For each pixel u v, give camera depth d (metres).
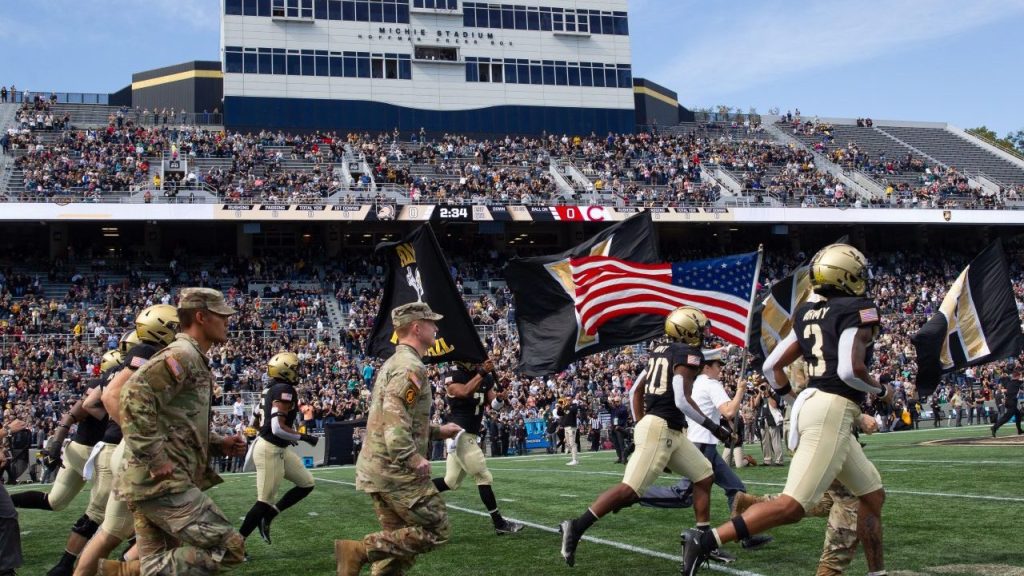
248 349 30.50
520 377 30.31
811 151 50.62
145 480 4.56
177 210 35.75
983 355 12.48
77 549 6.37
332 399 26.95
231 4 44.72
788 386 5.47
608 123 49.19
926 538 6.91
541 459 21.73
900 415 27.66
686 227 46.44
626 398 25.69
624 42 49.97
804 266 10.12
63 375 28.00
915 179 48.56
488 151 45.03
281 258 40.06
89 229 40.34
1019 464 12.72
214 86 48.59
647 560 6.60
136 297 34.31
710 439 8.02
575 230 44.94
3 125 41.78
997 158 53.69
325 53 45.59
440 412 25.47
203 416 4.84
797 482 4.82
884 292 40.62
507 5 48.44
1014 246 48.47
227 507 12.03
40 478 21.80
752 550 6.78
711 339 27.27
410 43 46.81
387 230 43.41
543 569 6.45
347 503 11.70
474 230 44.28
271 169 40.62
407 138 46.25
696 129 52.31
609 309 9.77
